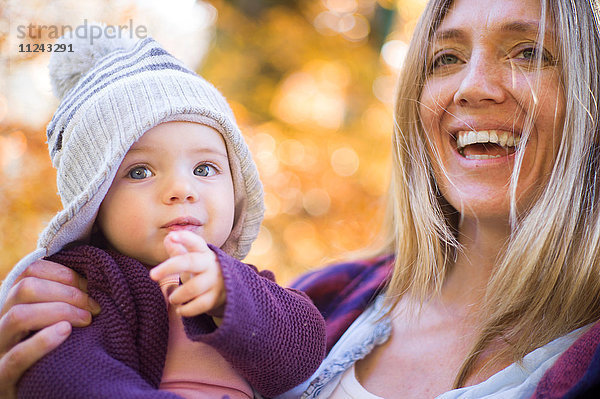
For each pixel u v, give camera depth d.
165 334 1.17
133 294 1.19
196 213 1.23
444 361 1.34
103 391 1.00
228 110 1.40
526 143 1.31
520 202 1.35
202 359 1.19
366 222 3.54
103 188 1.19
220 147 1.31
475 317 1.39
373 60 3.91
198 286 1.01
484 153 1.41
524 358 1.18
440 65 1.46
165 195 1.21
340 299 1.64
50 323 1.13
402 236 1.56
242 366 1.11
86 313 1.16
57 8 3.00
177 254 1.01
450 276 1.53
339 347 1.44
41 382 1.05
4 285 1.25
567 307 1.23
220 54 3.85
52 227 1.21
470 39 1.38
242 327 1.04
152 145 1.22
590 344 1.05
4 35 2.91
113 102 1.24
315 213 3.57
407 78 1.53
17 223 2.86
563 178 1.29
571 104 1.28
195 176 1.26
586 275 1.24
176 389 1.14
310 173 3.60
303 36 3.93
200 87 1.33
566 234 1.27
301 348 1.18
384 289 1.59
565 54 1.29
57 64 1.44
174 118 1.24
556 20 1.31
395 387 1.33
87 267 1.21
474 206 1.38
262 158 3.59
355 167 3.65
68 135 1.29
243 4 3.97
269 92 3.81
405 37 3.81
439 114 1.43
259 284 1.14
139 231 1.22
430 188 1.51
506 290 1.31
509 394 1.13
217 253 1.06
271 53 3.88
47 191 2.91
